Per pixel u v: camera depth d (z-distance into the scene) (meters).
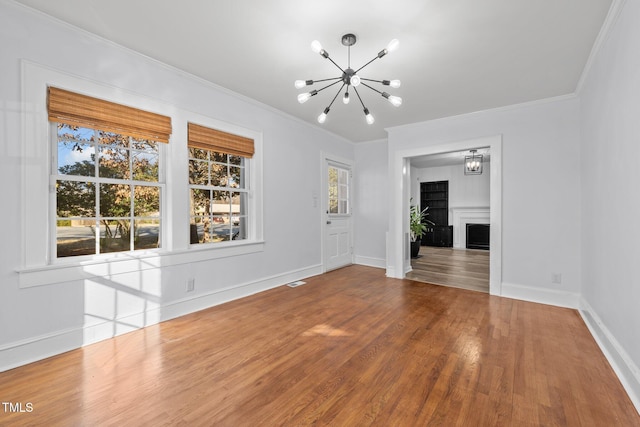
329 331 2.46
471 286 3.91
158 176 2.70
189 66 2.66
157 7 1.87
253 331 2.45
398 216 4.41
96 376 1.78
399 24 2.01
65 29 2.05
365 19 1.97
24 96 1.89
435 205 8.69
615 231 1.95
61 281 2.04
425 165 8.34
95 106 2.20
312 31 2.12
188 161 2.87
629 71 1.68
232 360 1.98
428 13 1.89
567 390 1.65
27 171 1.91
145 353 2.07
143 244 2.61
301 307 3.05
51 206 2.06
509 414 1.46
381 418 1.43
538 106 3.30
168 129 2.66
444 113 3.80
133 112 2.42
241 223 3.51
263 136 3.63
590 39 2.16
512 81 2.86
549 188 3.23
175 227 2.74
